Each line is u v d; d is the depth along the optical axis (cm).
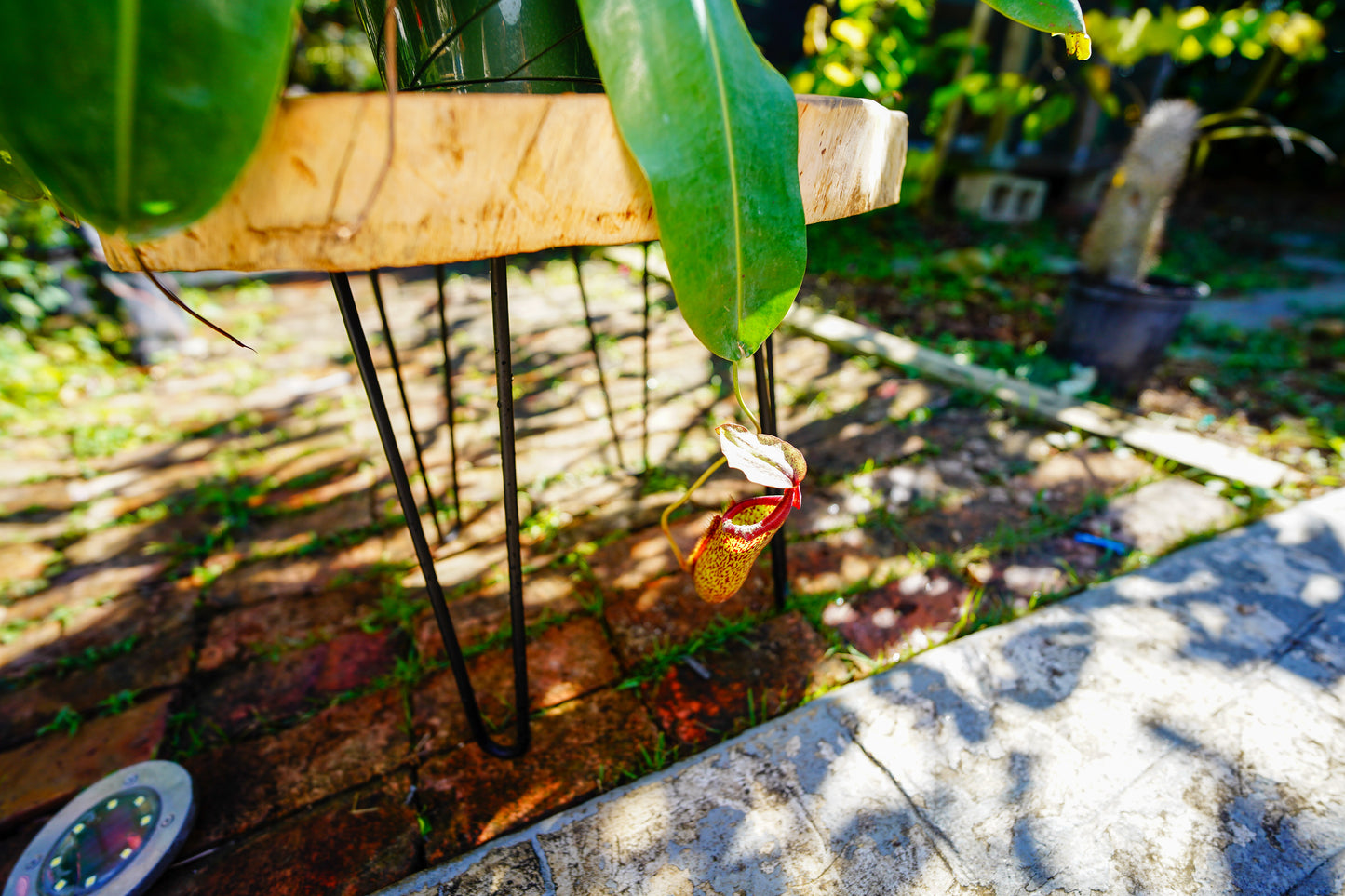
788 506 82
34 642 154
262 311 361
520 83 86
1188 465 204
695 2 55
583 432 238
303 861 106
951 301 396
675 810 105
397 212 52
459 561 176
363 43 664
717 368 290
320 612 161
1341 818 102
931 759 111
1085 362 277
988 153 621
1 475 221
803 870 96
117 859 103
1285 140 277
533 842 101
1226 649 132
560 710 131
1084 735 115
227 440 241
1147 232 260
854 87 385
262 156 47
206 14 38
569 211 59
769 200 62
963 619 146
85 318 329
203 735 130
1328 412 262
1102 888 93
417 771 120
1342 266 537
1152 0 542
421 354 308
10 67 36
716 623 150
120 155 40
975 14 504
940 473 208
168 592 169
